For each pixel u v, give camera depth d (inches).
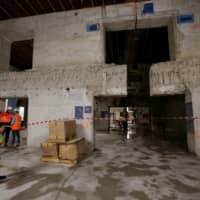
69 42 206.5
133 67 402.6
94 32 201.5
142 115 466.9
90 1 195.9
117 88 181.8
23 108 491.2
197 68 166.7
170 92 173.3
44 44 213.6
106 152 179.0
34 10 212.5
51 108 196.4
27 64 414.9
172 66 175.2
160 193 84.7
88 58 197.9
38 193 84.4
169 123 329.4
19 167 125.3
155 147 207.6
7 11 215.2
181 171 117.0
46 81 202.2
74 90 192.7
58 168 123.2
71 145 137.0
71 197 80.7
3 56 239.3
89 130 184.1
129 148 200.8
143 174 111.3
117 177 105.7
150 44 311.9
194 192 85.7
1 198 79.4
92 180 100.9
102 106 427.5
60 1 195.0
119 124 477.1
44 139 193.9
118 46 327.6
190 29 181.6
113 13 200.2
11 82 213.0
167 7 189.9
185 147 206.2
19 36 237.9
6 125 210.1
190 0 186.5
